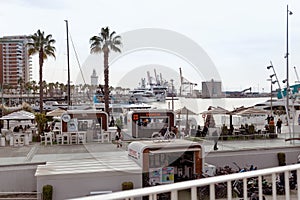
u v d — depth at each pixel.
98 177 12.66
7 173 14.42
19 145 20.77
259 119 30.09
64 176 12.43
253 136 21.98
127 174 12.84
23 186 14.50
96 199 2.58
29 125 26.95
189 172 13.66
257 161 17.95
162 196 10.01
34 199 12.94
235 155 17.55
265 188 12.03
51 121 29.94
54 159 15.52
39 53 34.22
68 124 21.77
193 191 3.05
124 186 12.53
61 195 12.46
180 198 9.99
